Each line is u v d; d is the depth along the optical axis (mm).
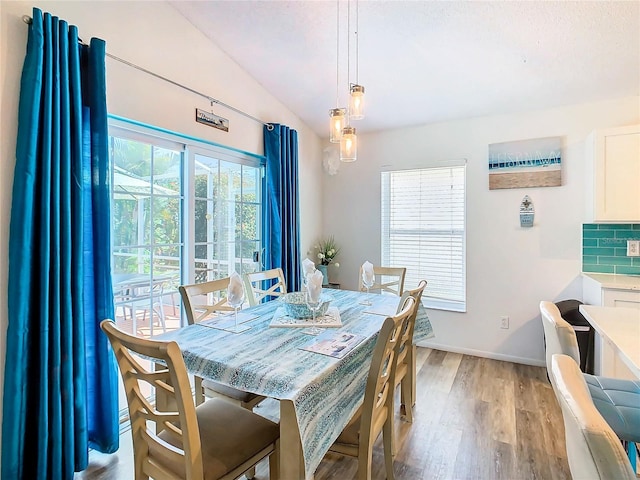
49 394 1693
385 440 1725
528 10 2117
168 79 2443
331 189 4246
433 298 3771
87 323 1918
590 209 2900
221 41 2768
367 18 2326
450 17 2242
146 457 1311
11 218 1640
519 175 3275
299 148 3857
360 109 1956
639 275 2887
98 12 2027
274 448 1451
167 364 1085
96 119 1902
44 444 1667
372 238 4035
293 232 3594
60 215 1742
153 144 2459
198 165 2797
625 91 2842
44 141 1688
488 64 2666
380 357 1409
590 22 2156
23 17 1700
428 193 3783
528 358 3293
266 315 2102
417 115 3521
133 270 2363
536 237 3232
